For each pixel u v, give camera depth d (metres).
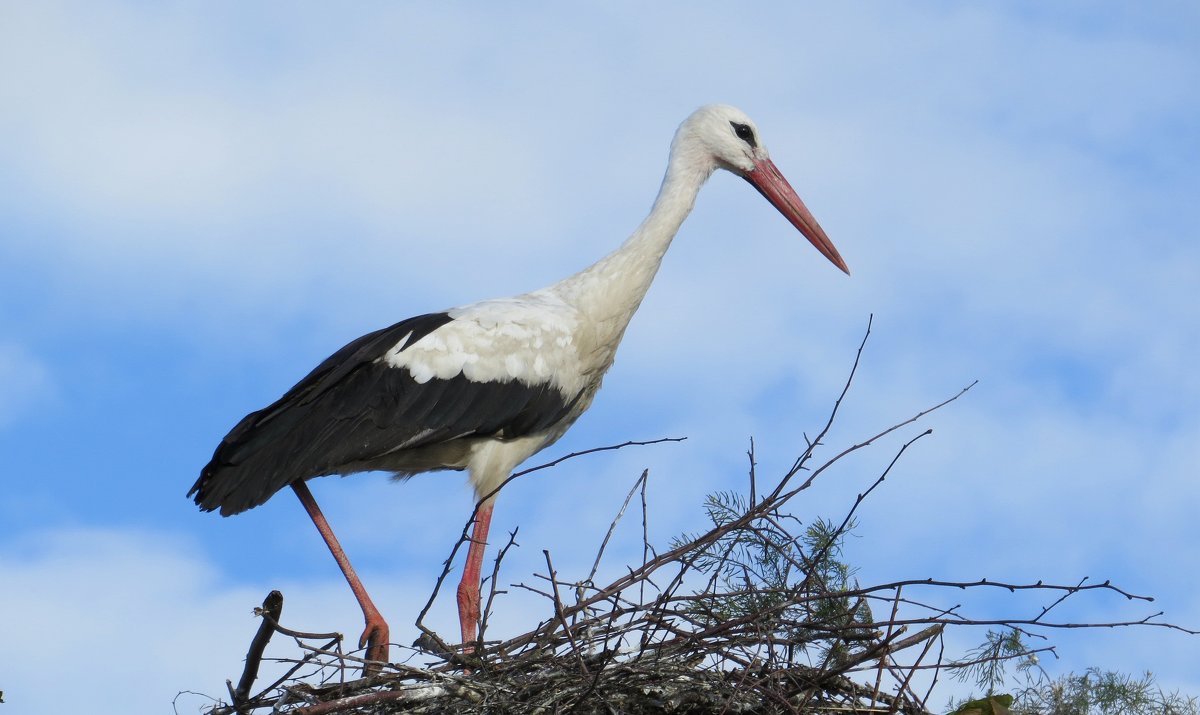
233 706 10.13
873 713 10.50
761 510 10.27
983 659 10.30
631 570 10.45
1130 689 11.84
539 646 10.53
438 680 10.32
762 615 10.14
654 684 10.34
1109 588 9.71
